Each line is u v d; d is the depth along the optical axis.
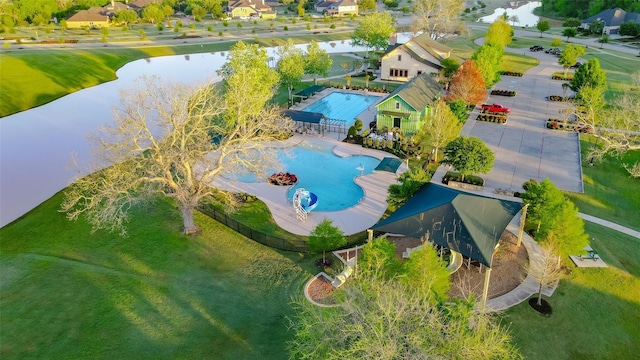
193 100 33.38
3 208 38.62
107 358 22.27
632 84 69.00
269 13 165.25
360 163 46.09
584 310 25.45
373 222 35.28
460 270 28.78
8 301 26.20
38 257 30.83
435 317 16.44
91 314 25.25
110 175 31.30
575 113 51.31
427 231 27.33
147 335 23.81
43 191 41.53
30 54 81.31
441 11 101.56
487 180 41.50
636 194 39.34
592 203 37.50
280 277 28.77
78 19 132.25
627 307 25.80
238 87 42.84
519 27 131.75
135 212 36.66
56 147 51.59
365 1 170.75
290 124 47.81
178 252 31.58
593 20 120.69
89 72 80.00
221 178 42.66
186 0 177.00
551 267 25.28
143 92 32.94
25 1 132.25
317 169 44.91
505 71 79.00
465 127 54.84
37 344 23.08
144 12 142.50
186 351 22.78
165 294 27.11
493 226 27.45
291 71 63.31
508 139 50.97
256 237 32.91
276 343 23.31
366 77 74.31
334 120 57.47
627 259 29.95
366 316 16.42
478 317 18.02
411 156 46.53
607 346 23.17
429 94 54.69
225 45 108.94
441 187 31.30
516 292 26.80
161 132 41.25
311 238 29.12
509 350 18.69
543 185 30.19
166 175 31.88
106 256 31.19
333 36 122.62
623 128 50.12
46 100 67.88
